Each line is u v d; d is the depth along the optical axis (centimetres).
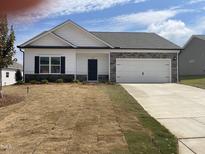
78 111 895
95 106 995
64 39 2191
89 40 2241
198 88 1741
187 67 3612
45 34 2139
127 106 1007
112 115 835
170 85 1956
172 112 939
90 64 2272
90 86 1791
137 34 2652
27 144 545
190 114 902
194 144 572
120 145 539
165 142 567
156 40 2491
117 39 2478
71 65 2169
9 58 1207
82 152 498
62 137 594
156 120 794
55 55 2153
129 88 1709
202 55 3369
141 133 630
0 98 1157
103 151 504
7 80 3025
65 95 1306
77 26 2211
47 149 514
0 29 1150
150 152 502
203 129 700
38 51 2134
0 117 809
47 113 861
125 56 2256
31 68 2127
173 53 2305
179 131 679
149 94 1433
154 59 2283
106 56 2288
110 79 2241
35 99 1172
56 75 2152
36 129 664
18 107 977
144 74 2277
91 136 602
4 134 621
